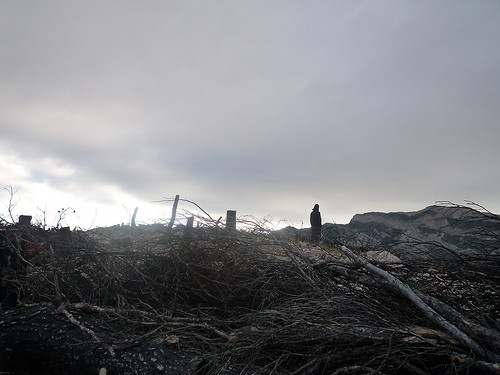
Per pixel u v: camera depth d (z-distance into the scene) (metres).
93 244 5.28
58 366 3.63
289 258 4.52
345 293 3.88
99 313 4.23
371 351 3.02
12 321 3.82
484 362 2.62
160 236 5.28
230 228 4.98
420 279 4.10
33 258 5.21
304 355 3.18
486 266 3.89
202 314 4.20
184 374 3.12
